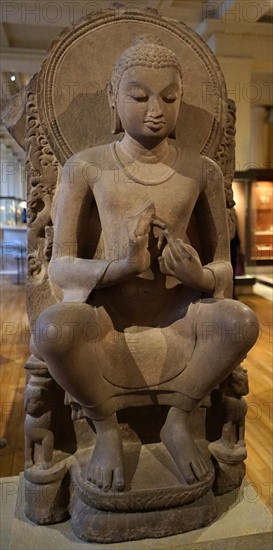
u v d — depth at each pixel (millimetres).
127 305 1351
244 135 4633
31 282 1505
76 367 1162
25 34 4328
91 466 1272
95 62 1519
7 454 2246
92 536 1241
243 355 1231
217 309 1246
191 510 1271
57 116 1511
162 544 1238
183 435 1334
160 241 1304
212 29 3986
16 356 3617
